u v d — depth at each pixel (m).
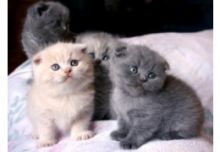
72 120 0.76
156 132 0.72
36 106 0.75
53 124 0.76
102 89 0.82
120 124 0.75
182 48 1.06
